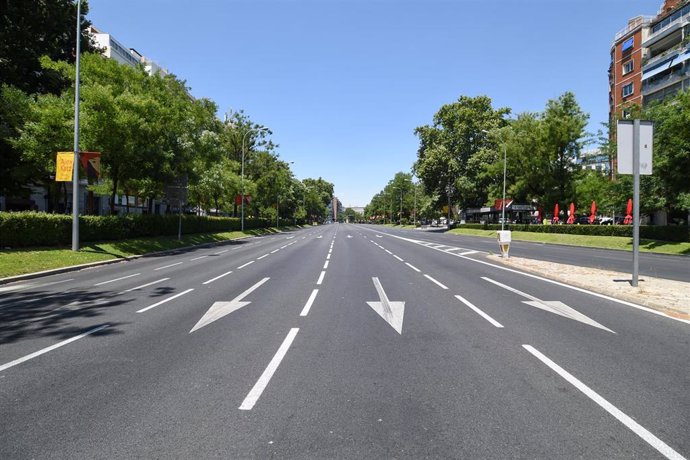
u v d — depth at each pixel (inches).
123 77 1011.3
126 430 144.8
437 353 228.2
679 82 1834.4
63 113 845.2
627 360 215.8
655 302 346.6
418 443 135.9
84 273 606.5
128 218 1038.4
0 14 998.4
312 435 140.9
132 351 232.7
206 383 186.4
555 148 1713.8
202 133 1464.1
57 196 1224.2
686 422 149.7
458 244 1290.6
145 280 522.9
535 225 1747.0
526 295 405.7
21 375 197.3
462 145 2541.8
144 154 976.9
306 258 812.6
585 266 665.6
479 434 141.5
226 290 440.1
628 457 128.0
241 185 1939.0
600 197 1583.4
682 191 1079.6
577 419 152.2
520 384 184.9
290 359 218.5
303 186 4451.3
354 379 191.0
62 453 130.6
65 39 1171.9
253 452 130.6
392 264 696.4
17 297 410.6
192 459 126.8
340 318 311.0
